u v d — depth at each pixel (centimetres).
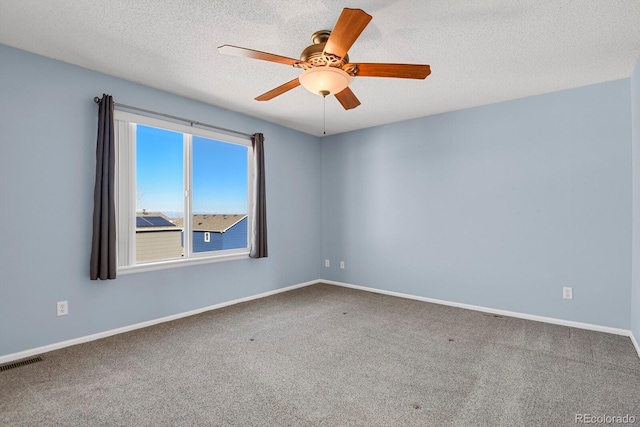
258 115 420
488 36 231
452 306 400
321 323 337
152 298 330
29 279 257
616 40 237
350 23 160
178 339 293
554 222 336
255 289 434
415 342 288
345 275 508
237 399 200
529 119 349
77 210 280
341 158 511
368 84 315
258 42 240
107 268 285
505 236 364
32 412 185
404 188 443
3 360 245
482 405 194
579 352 266
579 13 204
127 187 311
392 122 451
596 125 314
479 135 381
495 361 251
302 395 205
